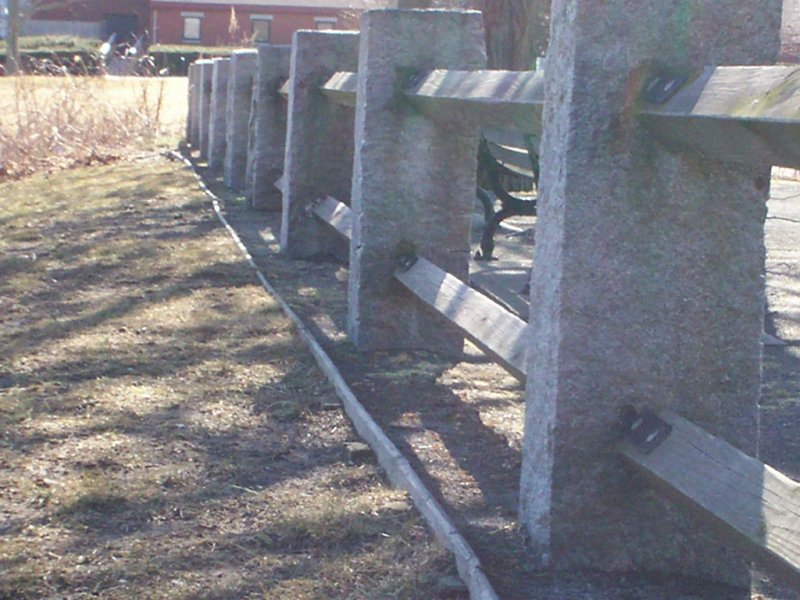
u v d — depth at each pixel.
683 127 3.21
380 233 6.14
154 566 3.67
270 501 4.17
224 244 9.28
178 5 50.09
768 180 3.54
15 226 10.48
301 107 8.71
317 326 6.73
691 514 3.33
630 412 3.55
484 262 9.23
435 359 6.14
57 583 3.56
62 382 5.55
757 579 3.73
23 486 4.26
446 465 4.55
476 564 3.51
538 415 3.64
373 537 3.87
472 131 6.11
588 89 3.41
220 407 5.21
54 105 17.44
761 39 3.46
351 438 4.85
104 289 7.64
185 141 19.56
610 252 3.48
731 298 3.57
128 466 4.48
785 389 5.83
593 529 3.61
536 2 12.45
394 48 5.96
